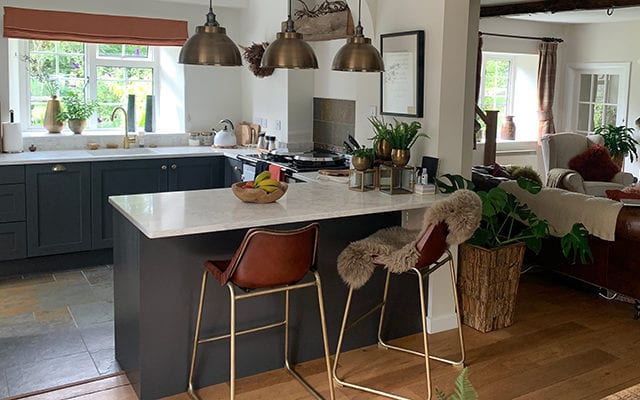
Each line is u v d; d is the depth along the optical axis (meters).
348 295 3.52
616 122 8.76
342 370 3.46
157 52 6.29
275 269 2.76
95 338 3.81
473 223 3.04
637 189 5.31
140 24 5.81
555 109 9.38
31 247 4.98
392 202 3.47
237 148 6.10
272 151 5.59
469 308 4.04
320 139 5.90
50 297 4.51
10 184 4.83
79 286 4.76
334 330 3.64
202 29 3.11
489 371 3.45
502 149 8.85
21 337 3.79
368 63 3.46
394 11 4.07
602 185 7.08
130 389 3.19
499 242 3.96
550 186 6.89
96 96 5.99
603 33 8.76
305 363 3.54
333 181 4.25
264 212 3.14
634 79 8.45
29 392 3.13
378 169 3.85
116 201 3.33
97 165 5.18
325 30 5.02
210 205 3.29
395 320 3.87
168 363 3.13
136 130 6.23
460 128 3.88
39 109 5.74
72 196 5.10
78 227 5.16
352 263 3.12
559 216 4.42
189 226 2.81
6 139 5.22
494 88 9.05
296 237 2.76
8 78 5.30
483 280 3.91
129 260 3.15
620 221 4.08
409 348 3.75
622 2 5.97
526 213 4.09
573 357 3.63
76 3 5.50
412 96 3.94
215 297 3.23
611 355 3.67
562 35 9.18
